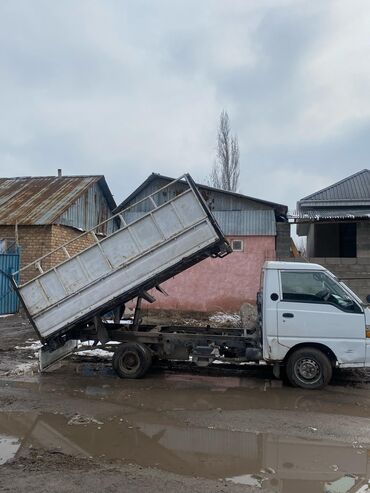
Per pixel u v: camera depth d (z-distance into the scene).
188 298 17.81
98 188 24.94
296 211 17.84
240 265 17.58
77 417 6.20
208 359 8.38
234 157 34.44
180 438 5.48
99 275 8.51
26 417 6.20
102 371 9.00
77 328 8.95
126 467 4.64
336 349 7.72
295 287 7.96
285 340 7.84
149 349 8.52
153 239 8.41
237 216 17.83
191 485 4.25
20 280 19.20
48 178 24.94
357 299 7.81
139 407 6.67
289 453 5.07
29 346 11.41
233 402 6.95
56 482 4.25
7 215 20.25
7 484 4.20
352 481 4.41
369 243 16.12
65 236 20.62
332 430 5.78
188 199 8.37
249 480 4.41
